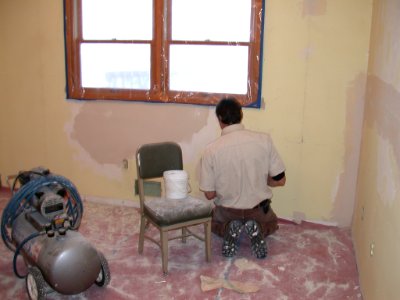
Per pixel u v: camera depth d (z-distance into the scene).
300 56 3.38
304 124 3.49
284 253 3.11
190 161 3.88
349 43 3.25
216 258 3.02
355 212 3.32
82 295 2.54
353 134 3.38
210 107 3.71
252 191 2.93
